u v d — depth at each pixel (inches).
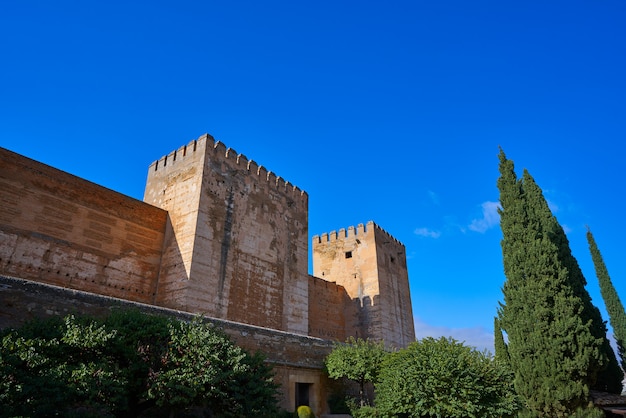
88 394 353.7
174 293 813.9
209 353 437.1
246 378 464.1
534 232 794.2
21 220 701.3
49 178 756.0
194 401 437.4
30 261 695.1
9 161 709.9
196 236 840.9
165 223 913.5
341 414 718.5
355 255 1547.7
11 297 423.5
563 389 666.2
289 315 1013.8
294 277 1066.7
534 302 740.7
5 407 305.6
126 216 852.0
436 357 609.3
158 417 479.2
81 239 770.2
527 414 682.2
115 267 804.0
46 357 353.1
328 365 736.3
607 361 697.0
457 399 577.3
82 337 379.2
